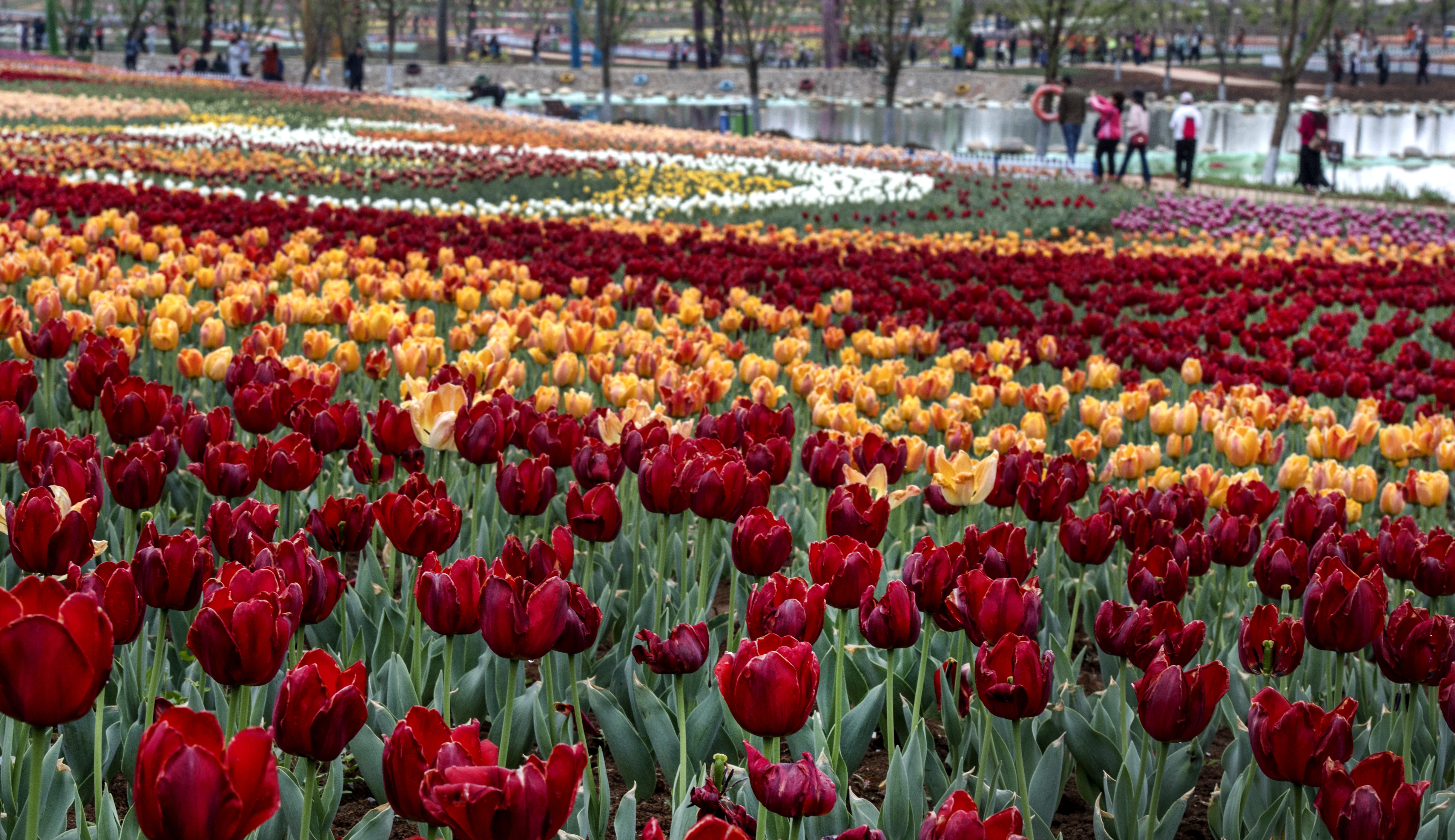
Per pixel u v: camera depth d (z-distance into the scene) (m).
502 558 2.74
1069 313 9.05
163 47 71.69
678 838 2.52
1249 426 5.00
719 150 28.69
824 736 2.98
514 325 6.16
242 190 16.72
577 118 44.47
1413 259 14.93
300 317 6.16
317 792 2.75
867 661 3.56
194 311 5.80
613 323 7.05
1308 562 3.53
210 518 2.96
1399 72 73.25
